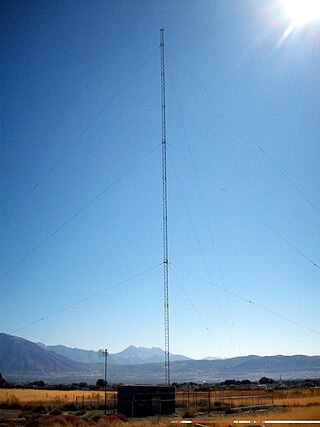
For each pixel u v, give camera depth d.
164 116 60.28
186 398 74.00
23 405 59.78
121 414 51.12
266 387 128.25
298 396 79.50
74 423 40.16
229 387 127.94
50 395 81.38
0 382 124.94
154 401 55.16
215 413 55.44
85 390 113.25
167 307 55.62
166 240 56.84
